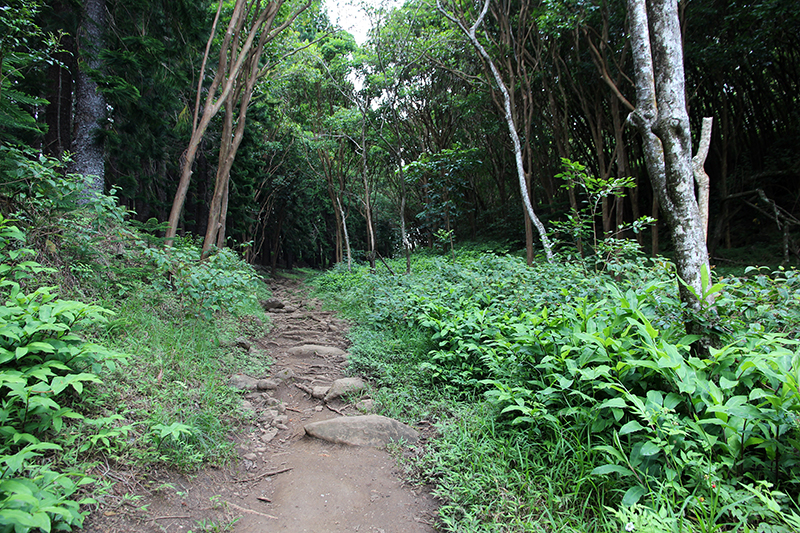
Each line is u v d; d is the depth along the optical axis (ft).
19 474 6.41
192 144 21.57
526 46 37.68
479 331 14.52
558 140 40.70
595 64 30.58
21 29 14.12
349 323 24.41
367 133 46.47
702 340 9.63
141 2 24.25
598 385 8.58
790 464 6.77
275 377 15.10
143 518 7.10
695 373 7.97
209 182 49.78
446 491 8.43
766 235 38.52
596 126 40.14
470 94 45.70
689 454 6.95
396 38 35.09
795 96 39.88
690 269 10.12
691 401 7.89
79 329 9.35
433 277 24.39
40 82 22.29
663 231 45.55
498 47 34.50
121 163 28.94
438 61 38.50
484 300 18.34
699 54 31.40
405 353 16.52
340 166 54.44
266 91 43.37
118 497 7.26
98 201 14.64
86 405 8.86
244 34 30.96
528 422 9.90
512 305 16.25
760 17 26.50
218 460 9.28
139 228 17.34
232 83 23.09
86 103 24.38
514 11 37.11
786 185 40.86
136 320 13.98
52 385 7.11
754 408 7.00
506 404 10.75
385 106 44.47
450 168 46.65
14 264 11.73
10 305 8.61
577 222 22.33
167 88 27.50
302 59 40.98
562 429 9.06
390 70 38.47
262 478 9.24
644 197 49.52
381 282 27.68
